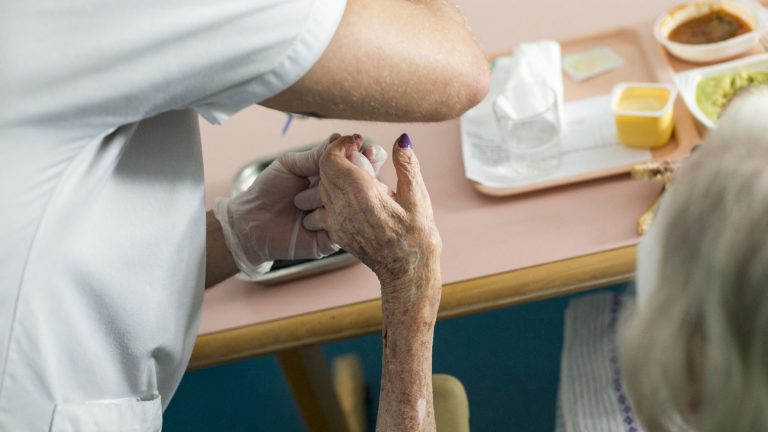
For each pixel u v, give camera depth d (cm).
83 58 66
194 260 87
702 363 58
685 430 62
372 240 81
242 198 100
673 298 58
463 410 110
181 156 83
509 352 189
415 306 82
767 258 53
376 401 186
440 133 134
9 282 73
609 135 127
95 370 82
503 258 115
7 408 76
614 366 109
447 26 81
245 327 116
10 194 70
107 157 76
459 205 123
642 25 141
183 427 195
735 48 132
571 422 108
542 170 123
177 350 89
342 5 71
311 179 98
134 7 66
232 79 70
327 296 116
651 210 113
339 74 73
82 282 77
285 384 194
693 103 125
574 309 120
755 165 55
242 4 66
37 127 69
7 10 66
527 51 137
